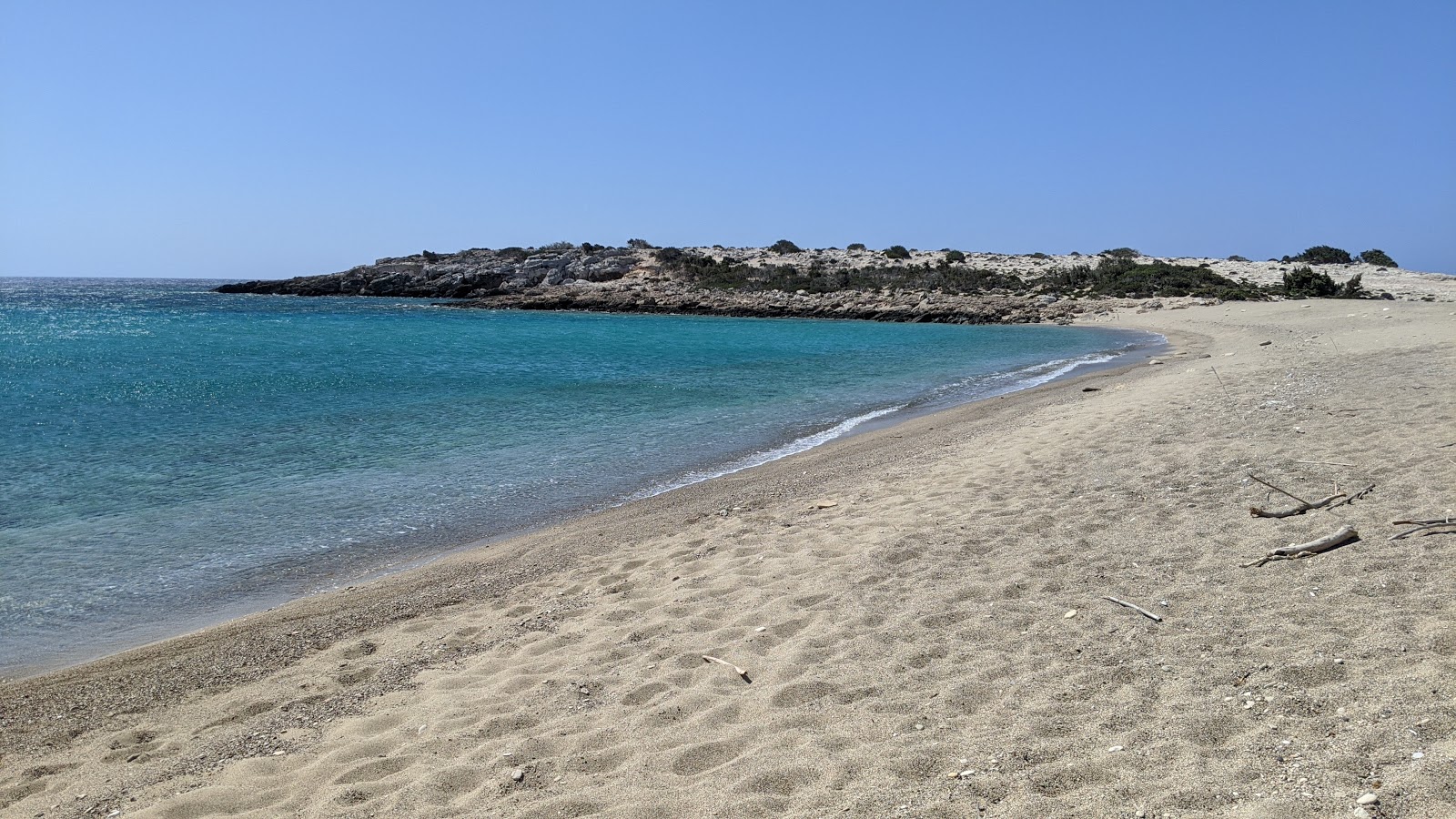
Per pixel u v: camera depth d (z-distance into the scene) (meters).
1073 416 12.77
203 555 8.12
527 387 20.75
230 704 4.94
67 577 7.54
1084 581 5.57
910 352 31.06
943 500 8.11
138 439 13.70
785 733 3.98
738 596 6.02
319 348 32.31
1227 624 4.60
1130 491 7.59
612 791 3.59
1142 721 3.68
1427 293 44.91
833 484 9.66
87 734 4.64
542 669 5.08
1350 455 7.77
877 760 3.62
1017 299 53.22
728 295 61.84
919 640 4.93
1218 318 36.59
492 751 4.05
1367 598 4.67
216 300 76.94
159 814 3.68
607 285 68.75
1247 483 7.37
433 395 19.19
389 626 6.15
